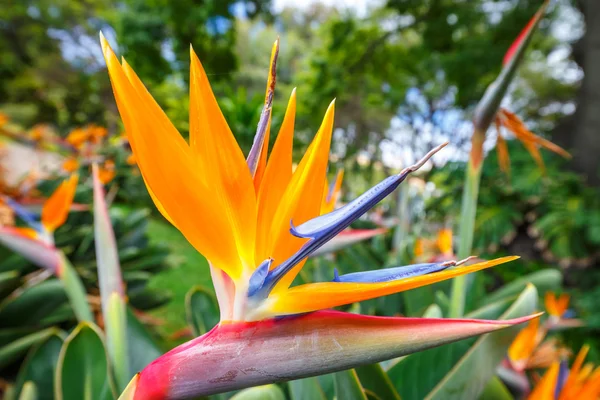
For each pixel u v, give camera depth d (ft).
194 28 6.51
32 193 3.43
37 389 1.55
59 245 3.13
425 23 7.22
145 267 3.77
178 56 6.64
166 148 0.56
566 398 0.98
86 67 19.30
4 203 1.74
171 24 6.44
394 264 2.24
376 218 3.68
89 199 3.98
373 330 0.54
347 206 0.58
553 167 4.93
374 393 1.04
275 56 0.68
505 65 1.14
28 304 2.27
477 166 1.29
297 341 0.54
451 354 1.21
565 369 1.07
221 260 0.59
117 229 3.79
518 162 4.97
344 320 0.55
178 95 7.10
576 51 6.23
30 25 18.42
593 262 4.56
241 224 0.61
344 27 7.41
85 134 4.93
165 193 0.56
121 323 1.15
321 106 6.91
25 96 17.13
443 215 5.11
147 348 1.48
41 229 1.66
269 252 0.62
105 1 16.78
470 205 1.30
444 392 1.10
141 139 0.54
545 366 1.83
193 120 0.60
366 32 7.47
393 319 0.54
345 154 6.14
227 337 0.56
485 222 4.71
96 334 1.33
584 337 3.43
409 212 3.35
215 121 0.58
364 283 0.52
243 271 0.60
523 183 4.68
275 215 0.63
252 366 0.55
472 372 1.10
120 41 6.46
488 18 7.07
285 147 0.64
